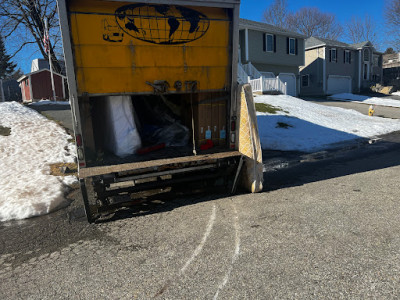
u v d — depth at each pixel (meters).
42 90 28.14
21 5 24.22
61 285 2.79
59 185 5.86
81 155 4.24
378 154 8.62
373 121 16.52
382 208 4.20
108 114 4.79
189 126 5.54
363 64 37.00
